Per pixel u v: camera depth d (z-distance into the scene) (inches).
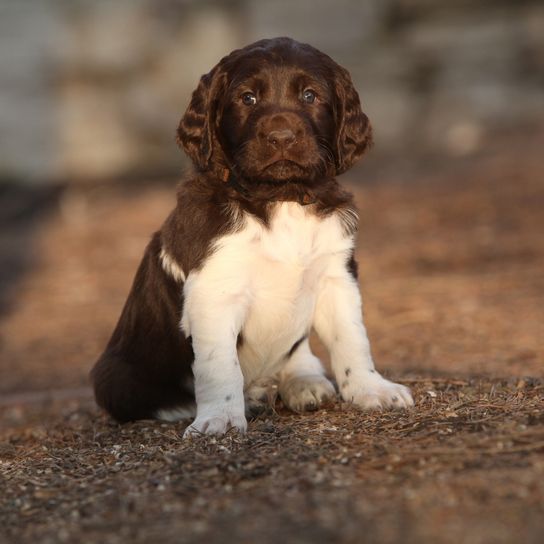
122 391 389.7
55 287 888.3
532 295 672.4
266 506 246.5
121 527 245.8
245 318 354.6
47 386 583.5
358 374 363.9
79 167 1455.5
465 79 1459.2
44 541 243.3
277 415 369.1
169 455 303.3
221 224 343.9
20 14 1488.7
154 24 1533.0
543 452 270.2
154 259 378.9
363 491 250.1
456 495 241.4
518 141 1272.1
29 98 1469.0
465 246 853.2
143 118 1488.7
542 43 1439.5
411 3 1501.0
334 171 367.2
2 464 341.1
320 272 362.6
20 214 1262.3
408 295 705.0
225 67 359.6
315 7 1509.6
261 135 338.0
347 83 370.6
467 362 504.1
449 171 1181.1
